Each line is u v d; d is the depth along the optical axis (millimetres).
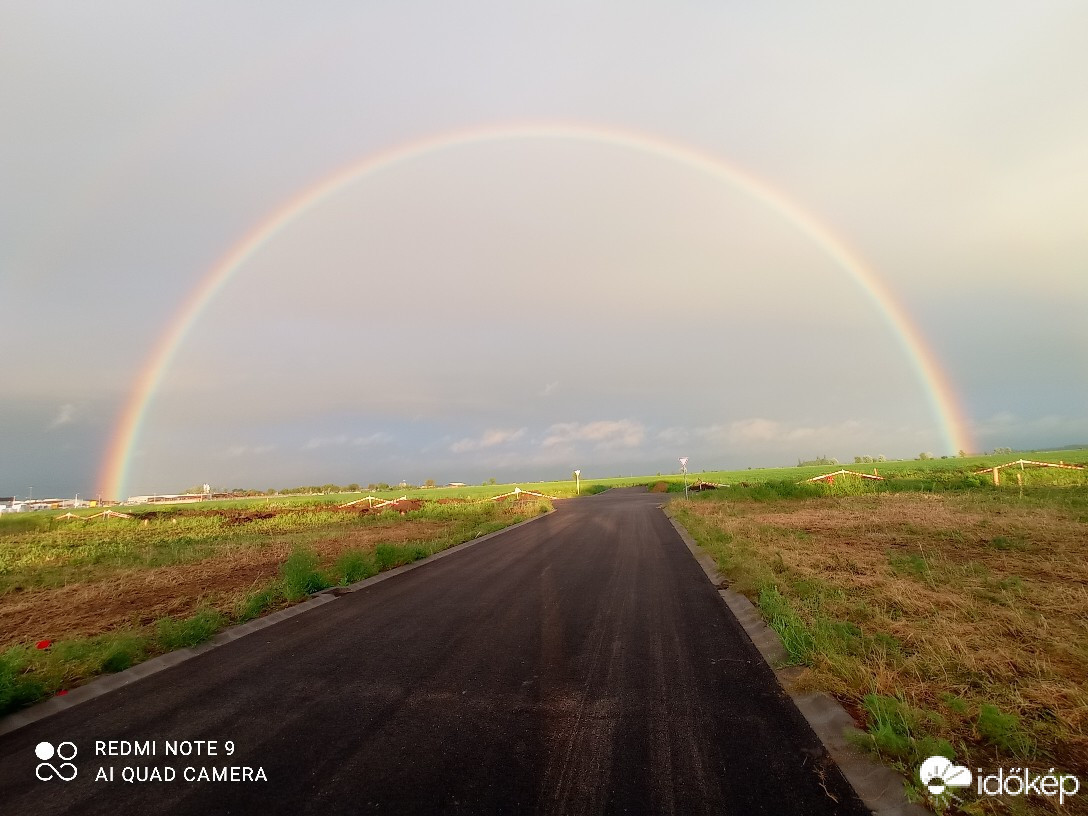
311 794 3775
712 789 3682
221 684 5949
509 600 9711
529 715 4922
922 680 5246
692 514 24062
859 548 12797
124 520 35062
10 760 4391
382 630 7984
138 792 3883
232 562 15633
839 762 3967
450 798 3664
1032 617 6922
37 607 10594
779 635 6750
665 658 6363
